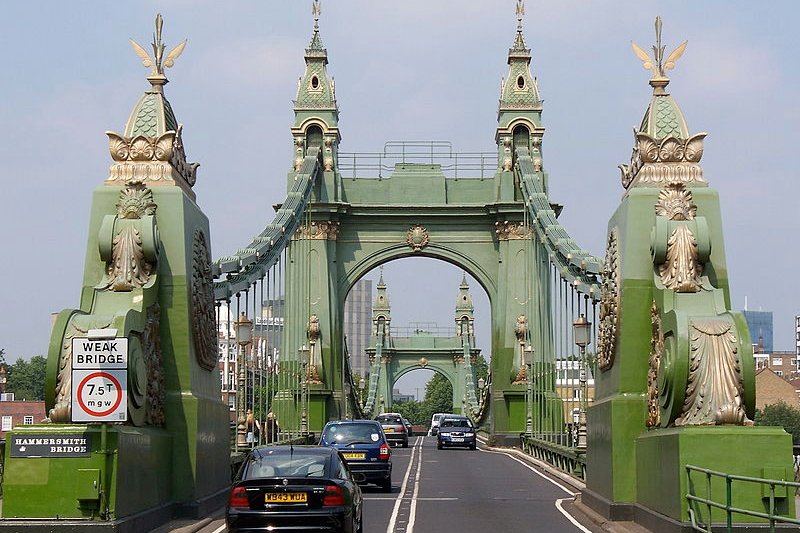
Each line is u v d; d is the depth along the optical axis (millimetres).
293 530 16688
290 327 60000
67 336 19312
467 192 63375
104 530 17594
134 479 19141
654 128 22562
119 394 17641
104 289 21078
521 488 33125
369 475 31281
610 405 22312
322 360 60688
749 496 17562
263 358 37812
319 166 61375
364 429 31922
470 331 116562
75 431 18000
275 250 37406
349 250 63062
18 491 17875
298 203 48219
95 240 21703
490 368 64875
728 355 18719
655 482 19906
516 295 61031
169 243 22391
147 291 21219
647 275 21844
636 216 21875
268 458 17828
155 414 21562
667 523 18438
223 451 25375
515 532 21531
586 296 29359
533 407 54625
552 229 38938
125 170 22641
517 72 62594
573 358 34000
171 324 22328
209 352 24438
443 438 61656
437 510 26156
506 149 62156
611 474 22219
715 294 20500
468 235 63125
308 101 62312
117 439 18047
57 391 18984
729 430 17797
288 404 53062
